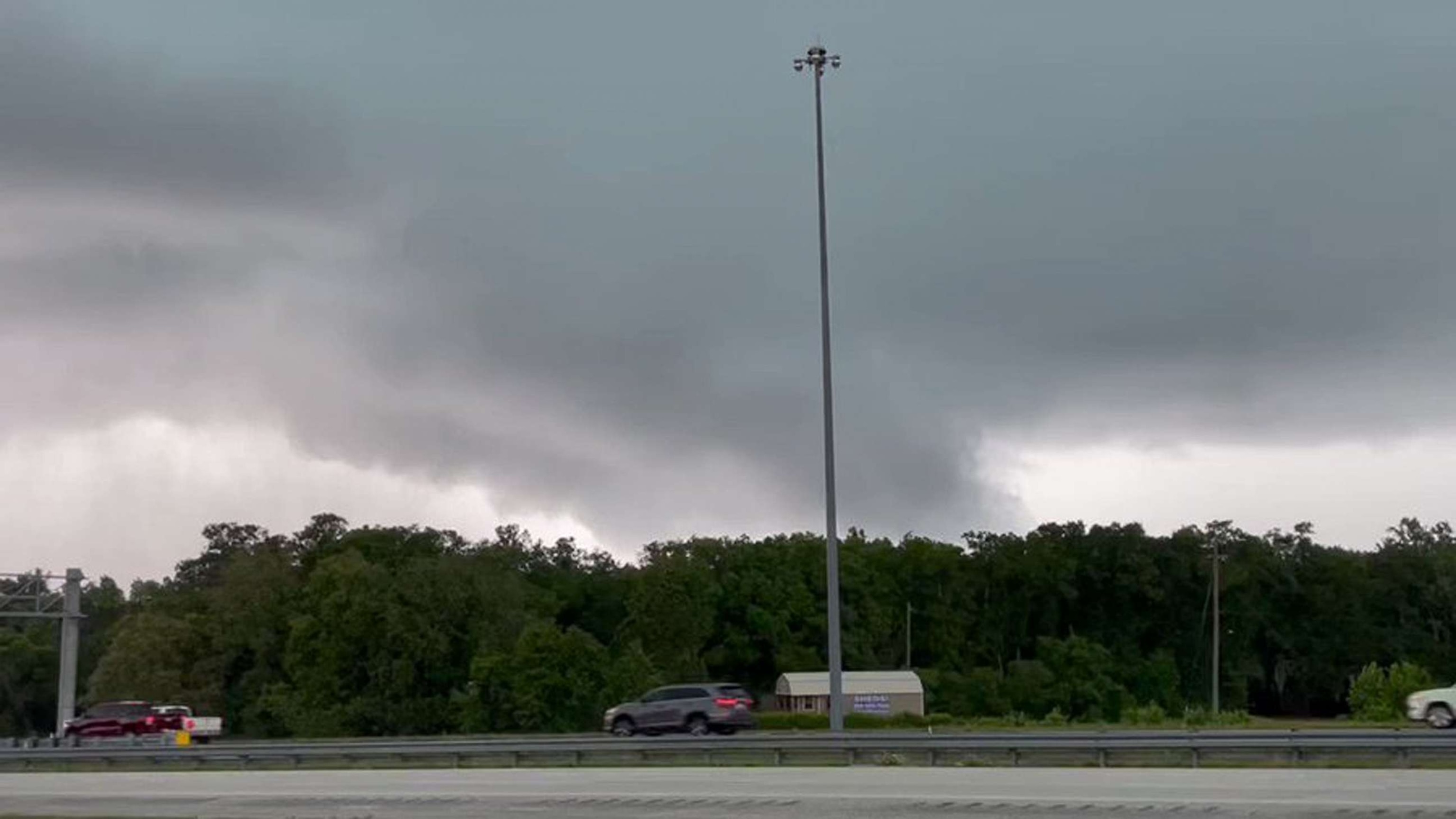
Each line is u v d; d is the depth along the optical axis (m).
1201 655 113.69
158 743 52.66
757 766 34.66
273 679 93.44
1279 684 114.56
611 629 110.38
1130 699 104.31
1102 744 32.28
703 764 35.59
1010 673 106.12
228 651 94.50
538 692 76.19
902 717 66.50
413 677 84.62
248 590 95.19
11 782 37.19
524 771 35.41
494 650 82.50
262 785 33.34
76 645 59.12
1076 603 115.38
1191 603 114.06
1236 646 112.88
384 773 36.50
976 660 113.31
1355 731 35.62
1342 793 24.70
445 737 55.41
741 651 104.25
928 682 101.06
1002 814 22.75
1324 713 115.56
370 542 102.31
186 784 34.44
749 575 105.25
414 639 84.44
